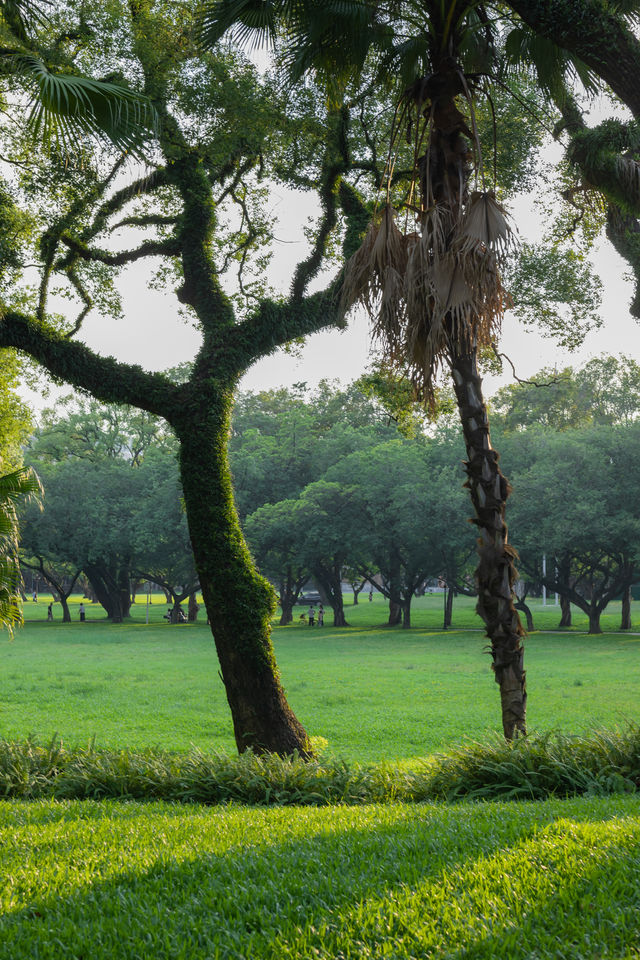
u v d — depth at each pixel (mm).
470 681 27828
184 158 14898
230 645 13445
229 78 12758
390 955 3395
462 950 3391
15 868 4977
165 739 17312
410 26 10766
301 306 14453
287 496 57281
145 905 4211
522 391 56656
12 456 19297
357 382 18234
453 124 9719
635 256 14609
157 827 6312
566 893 3977
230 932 3768
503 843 5020
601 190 11906
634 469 45844
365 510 52594
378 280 9812
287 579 62500
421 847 5121
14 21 11883
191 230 15109
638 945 3412
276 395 69938
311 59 10430
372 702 22859
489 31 10047
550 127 14773
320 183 15469
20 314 14102
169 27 13125
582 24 7848
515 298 15922
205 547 13656
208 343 14492
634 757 8453
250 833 5938
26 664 34594
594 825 5316
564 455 48000
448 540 49938
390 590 58188
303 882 4461
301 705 22234
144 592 124000
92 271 15953
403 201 15625
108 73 12641
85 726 18875
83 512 59406
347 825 6172
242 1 9500
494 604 9695
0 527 12336
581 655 37406
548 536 46500
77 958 3625
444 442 54219
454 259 8992
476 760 8961
